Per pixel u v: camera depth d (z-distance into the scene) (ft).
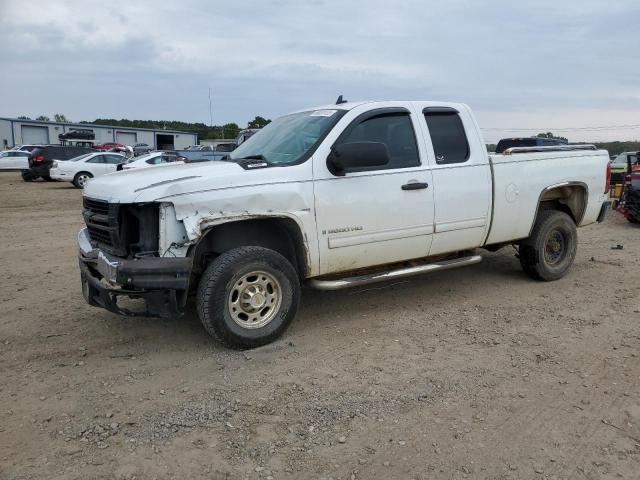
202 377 13.08
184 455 9.95
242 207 13.88
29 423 11.00
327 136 15.58
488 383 12.70
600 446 10.21
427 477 9.32
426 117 17.57
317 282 15.78
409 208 16.66
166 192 13.19
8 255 27.12
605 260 25.40
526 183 19.48
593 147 22.39
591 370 13.35
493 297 19.42
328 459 9.82
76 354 14.48
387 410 11.49
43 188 74.84
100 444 10.28
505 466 9.61
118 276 12.84
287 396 12.12
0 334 15.88
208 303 13.79
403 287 20.65
